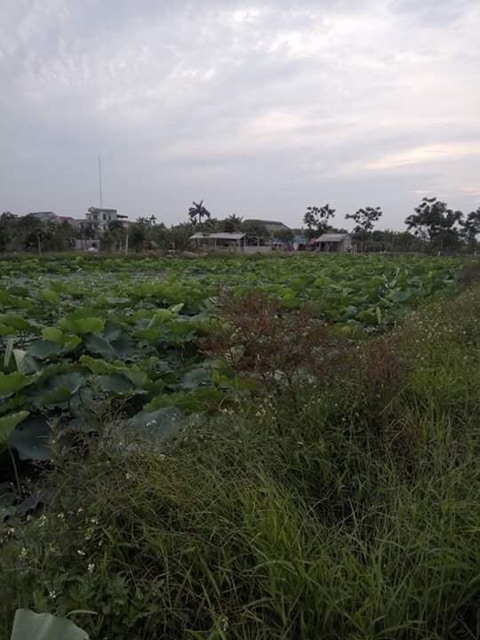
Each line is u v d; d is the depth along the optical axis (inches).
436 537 86.7
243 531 85.5
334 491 110.0
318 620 74.1
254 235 3088.1
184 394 156.5
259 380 141.3
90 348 229.9
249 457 109.5
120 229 2110.0
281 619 74.4
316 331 137.8
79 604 74.6
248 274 776.3
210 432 118.6
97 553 84.4
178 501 91.7
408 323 261.9
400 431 123.9
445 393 145.8
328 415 130.3
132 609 75.9
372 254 2117.4
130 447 106.6
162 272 948.6
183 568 82.4
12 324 256.2
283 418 128.4
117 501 90.5
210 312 319.3
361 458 116.9
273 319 139.3
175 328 261.1
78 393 164.2
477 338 227.8
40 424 147.6
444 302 354.6
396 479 106.8
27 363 183.2
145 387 175.0
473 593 79.1
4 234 1419.8
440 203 2488.9
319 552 84.4
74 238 1941.4
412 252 2359.7
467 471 108.0
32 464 138.5
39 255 1318.9
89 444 102.2
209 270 956.0
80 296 462.0
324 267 968.9
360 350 149.1
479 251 2356.1
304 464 114.5
